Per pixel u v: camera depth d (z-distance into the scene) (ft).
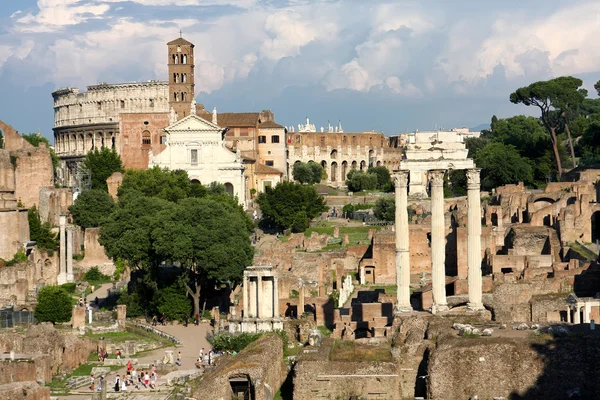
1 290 594.24
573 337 304.50
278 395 344.28
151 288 562.25
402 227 399.65
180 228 546.67
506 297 463.01
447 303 411.75
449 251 641.40
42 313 532.73
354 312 470.39
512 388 299.99
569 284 484.74
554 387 298.97
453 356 303.27
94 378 406.62
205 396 325.62
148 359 444.55
